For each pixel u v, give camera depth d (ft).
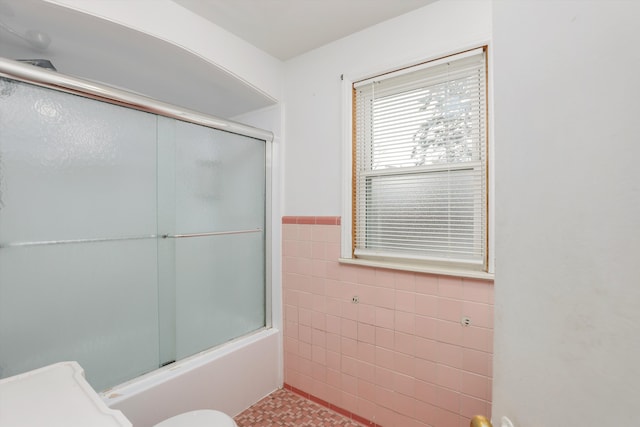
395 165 5.48
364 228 5.87
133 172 4.61
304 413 5.99
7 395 2.58
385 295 5.42
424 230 5.19
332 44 6.15
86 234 4.13
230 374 5.76
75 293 4.05
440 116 4.99
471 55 4.59
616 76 0.95
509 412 1.59
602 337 0.98
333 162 6.16
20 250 3.61
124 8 4.33
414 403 5.12
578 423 1.07
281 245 6.95
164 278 5.03
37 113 3.71
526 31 1.44
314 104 6.46
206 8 5.10
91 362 4.20
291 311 6.76
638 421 0.85
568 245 1.14
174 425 3.78
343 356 5.96
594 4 1.03
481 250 4.66
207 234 5.72
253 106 7.32
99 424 2.24
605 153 0.98
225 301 6.10
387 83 5.56
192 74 5.91
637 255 0.87
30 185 3.67
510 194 1.59
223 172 6.04
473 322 4.58
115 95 4.26
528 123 1.41
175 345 5.19
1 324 3.51
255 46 6.32
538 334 1.33
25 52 5.09
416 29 5.09
